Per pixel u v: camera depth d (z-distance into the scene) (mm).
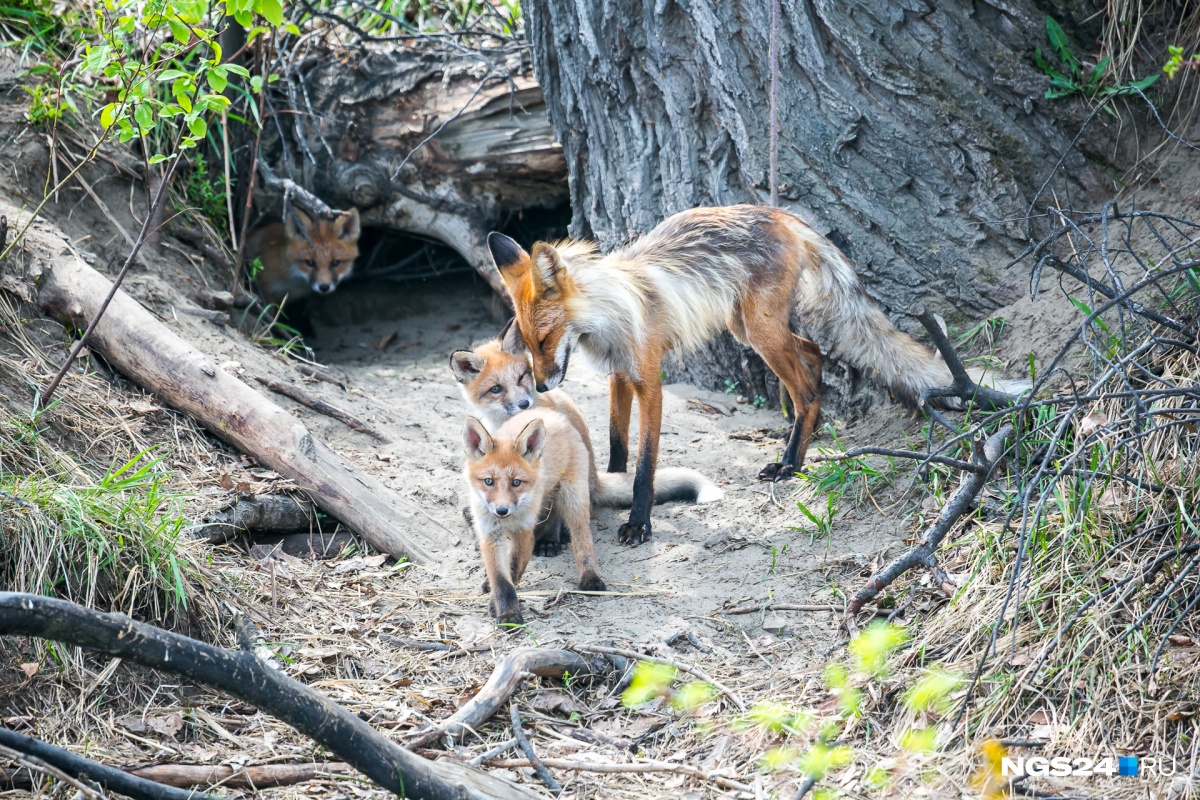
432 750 6805
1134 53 11250
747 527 9883
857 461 9891
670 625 8383
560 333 10102
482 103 14781
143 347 10578
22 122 12562
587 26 12453
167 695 7359
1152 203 10852
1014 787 6219
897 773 6520
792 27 11367
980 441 8008
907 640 7781
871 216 11500
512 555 9227
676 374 13930
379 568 9602
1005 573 7816
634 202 12883
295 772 6445
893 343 10844
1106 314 10047
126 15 10141
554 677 7785
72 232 12258
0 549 7477
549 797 6422
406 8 17188
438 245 18109
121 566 7824
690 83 12141
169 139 14016
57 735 6766
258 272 16094
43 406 9641
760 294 10742
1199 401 7676
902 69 11266
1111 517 7797
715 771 6711
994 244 11336
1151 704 6555
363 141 15305
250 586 8734
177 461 10039
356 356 15469
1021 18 11211
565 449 9188
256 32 9547
